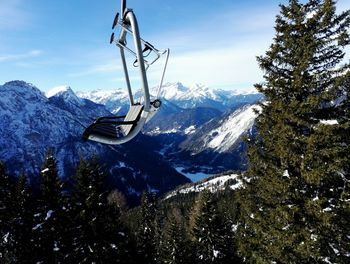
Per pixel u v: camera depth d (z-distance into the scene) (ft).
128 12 15.05
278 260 44.65
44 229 84.58
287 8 47.50
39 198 87.56
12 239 86.22
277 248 43.70
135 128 15.39
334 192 42.32
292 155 43.29
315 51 43.52
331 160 40.60
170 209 315.37
